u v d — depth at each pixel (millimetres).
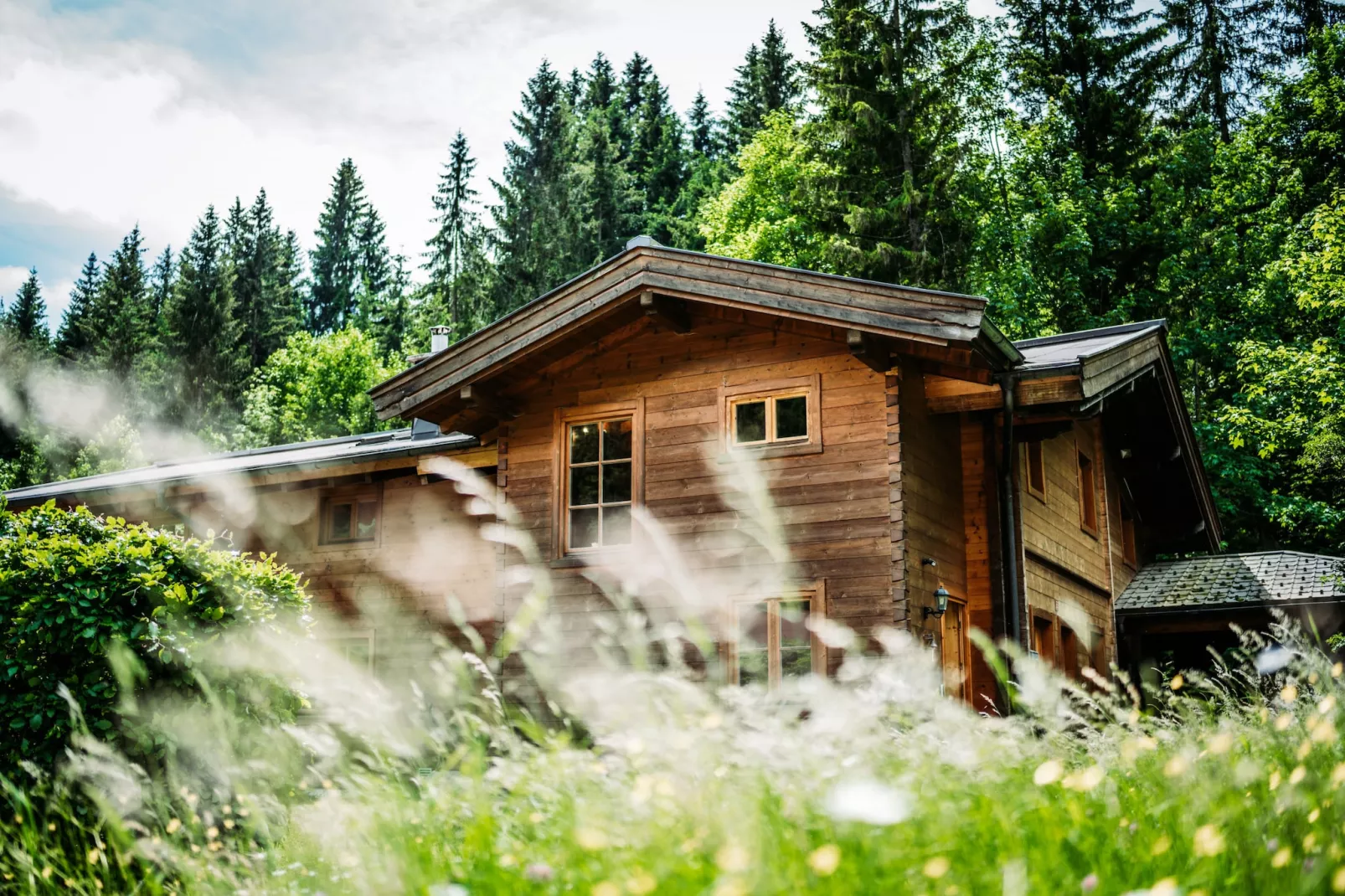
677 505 10742
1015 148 29031
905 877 1902
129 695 3855
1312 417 17750
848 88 27859
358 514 14477
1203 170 28125
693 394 10961
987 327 9578
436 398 11578
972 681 10664
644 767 2621
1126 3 33094
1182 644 16750
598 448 11422
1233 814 2053
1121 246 26812
